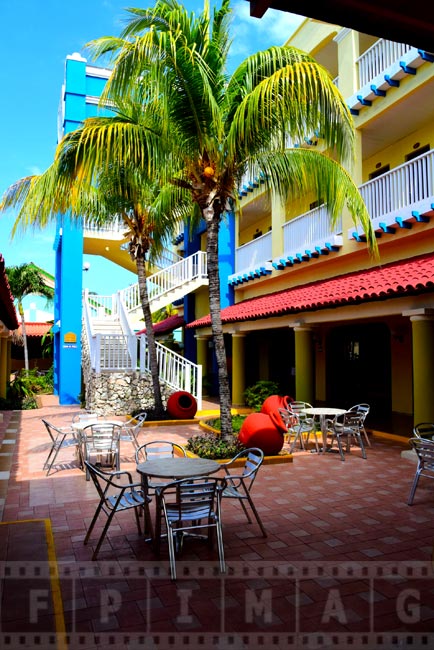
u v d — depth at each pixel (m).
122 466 8.71
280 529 5.56
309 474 8.09
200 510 4.81
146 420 13.54
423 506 6.39
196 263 20.80
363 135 13.84
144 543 5.16
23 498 6.81
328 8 2.61
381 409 15.66
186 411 13.86
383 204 12.12
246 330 16.38
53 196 8.60
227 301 20.66
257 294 19.41
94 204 13.11
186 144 8.77
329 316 11.71
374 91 12.25
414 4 2.57
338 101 7.28
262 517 5.98
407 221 11.08
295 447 10.38
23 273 26.94
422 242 11.35
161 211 13.23
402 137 14.02
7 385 20.70
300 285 16.30
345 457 9.39
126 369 16.23
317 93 7.15
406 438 10.82
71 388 20.31
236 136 8.16
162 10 7.91
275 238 17.16
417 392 9.12
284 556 4.80
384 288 9.36
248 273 18.61
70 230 20.41
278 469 8.43
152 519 6.00
